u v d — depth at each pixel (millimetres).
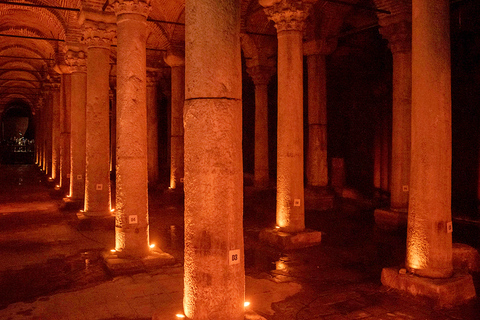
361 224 11695
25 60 22938
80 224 10773
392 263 7867
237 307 4176
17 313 5469
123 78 7551
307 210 13844
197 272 4125
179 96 15625
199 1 4082
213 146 4070
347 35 14523
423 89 6031
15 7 12797
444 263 5980
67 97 16672
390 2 10648
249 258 8266
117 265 7168
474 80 12344
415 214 6176
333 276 7086
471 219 11367
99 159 10836
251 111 22531
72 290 6355
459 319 5312
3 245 9266
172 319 4246
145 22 7754
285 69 8984
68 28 12578
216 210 4082
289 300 5984
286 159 9156
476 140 12344
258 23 15172
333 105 19594
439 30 5980
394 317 5379
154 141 19859
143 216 7668
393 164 11086
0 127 41469
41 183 23172
